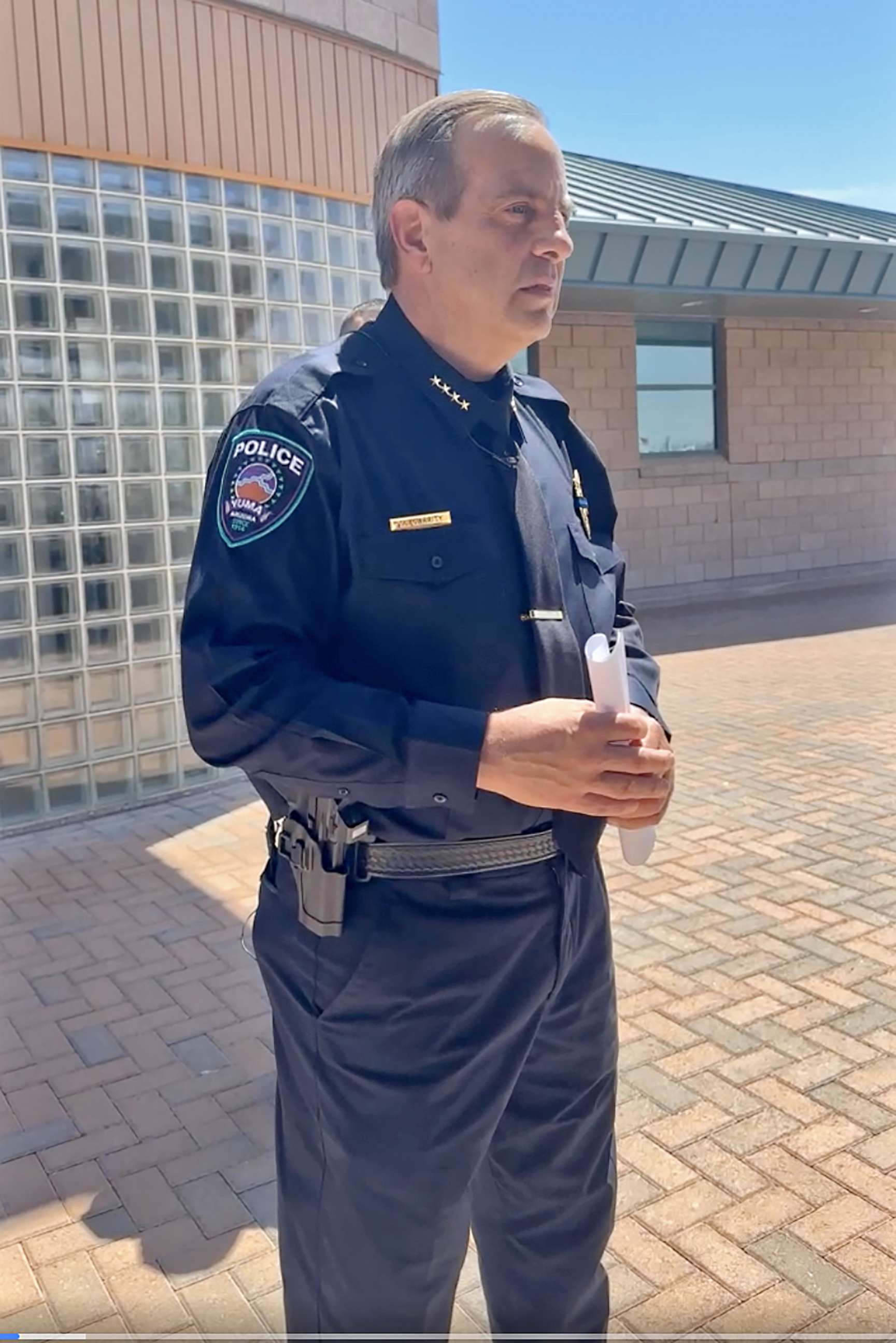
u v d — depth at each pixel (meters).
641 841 1.70
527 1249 1.80
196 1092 3.19
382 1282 1.56
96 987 3.84
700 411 13.70
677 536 13.39
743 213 12.82
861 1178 2.70
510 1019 1.57
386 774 1.41
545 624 1.57
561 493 1.74
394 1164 1.54
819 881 4.55
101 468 5.44
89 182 5.28
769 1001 3.57
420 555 1.50
